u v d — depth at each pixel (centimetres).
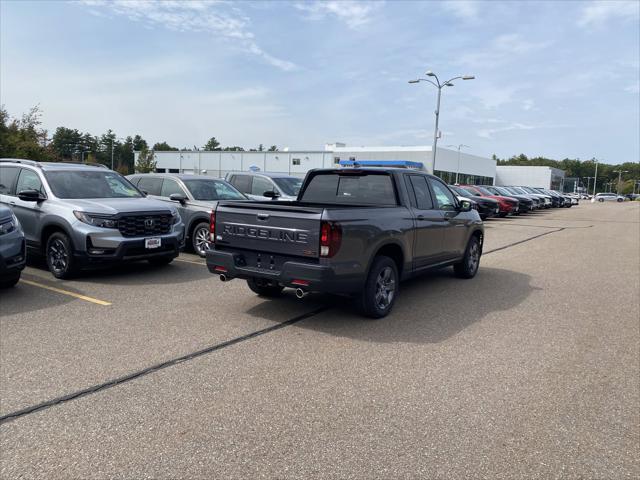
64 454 297
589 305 695
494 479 282
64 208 766
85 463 289
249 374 421
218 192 1090
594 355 488
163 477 277
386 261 591
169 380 405
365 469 288
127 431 325
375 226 568
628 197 10925
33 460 290
